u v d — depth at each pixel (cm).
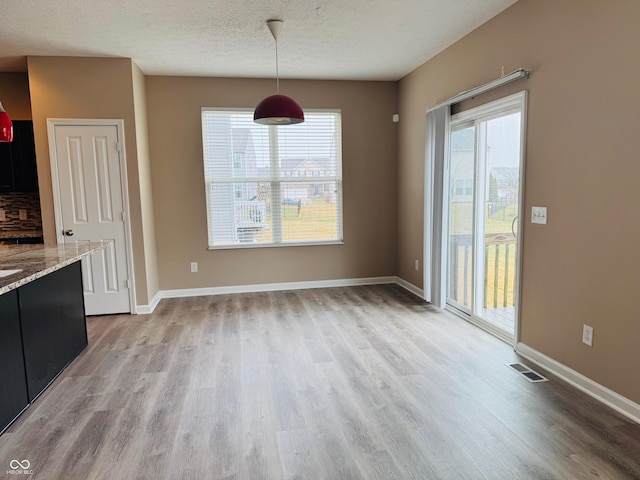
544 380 291
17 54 423
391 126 570
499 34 346
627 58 234
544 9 294
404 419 246
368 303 493
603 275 255
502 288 374
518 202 329
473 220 403
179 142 520
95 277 461
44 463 211
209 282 546
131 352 357
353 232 576
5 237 473
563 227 285
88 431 239
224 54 436
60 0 305
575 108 271
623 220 241
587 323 269
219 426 242
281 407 262
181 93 515
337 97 553
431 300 482
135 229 463
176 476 200
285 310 471
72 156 444
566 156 279
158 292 528
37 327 283
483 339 371
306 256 568
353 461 209
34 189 473
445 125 424
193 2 313
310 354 346
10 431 240
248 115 536
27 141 469
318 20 354
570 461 206
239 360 336
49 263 279
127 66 442
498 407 257
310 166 558
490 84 345
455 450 216
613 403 253
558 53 283
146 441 229
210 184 536
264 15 342
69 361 332
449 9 336
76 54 427
